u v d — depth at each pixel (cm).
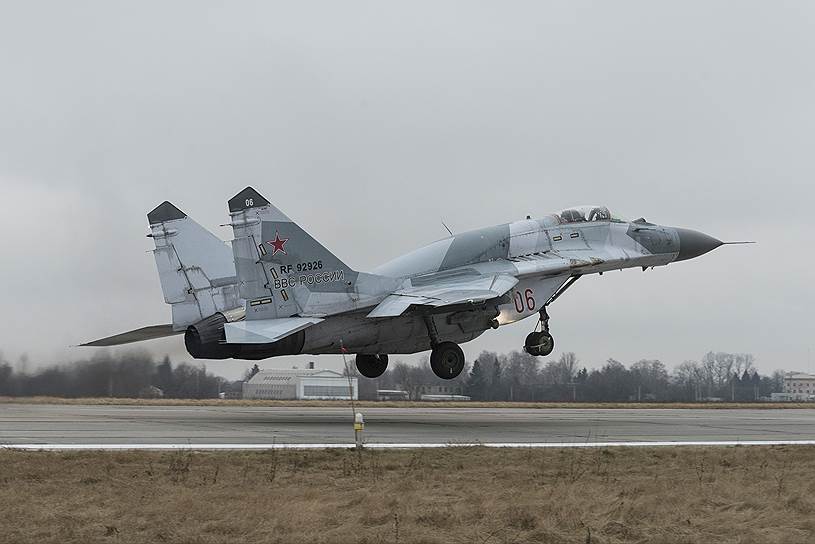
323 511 3362
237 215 7500
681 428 7331
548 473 4409
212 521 3189
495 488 3922
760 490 3941
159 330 8962
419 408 11094
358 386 16562
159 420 7425
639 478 4312
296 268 7706
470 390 18138
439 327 8506
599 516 3338
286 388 15688
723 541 3036
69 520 3206
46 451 4884
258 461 4653
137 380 11156
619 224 9794
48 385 10819
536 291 8994
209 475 4206
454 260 8712
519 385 18050
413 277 8481
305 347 8000
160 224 8956
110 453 4812
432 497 3684
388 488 3888
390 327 8325
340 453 4969
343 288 7919
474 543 2950
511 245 9056
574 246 9412
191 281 8962
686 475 4428
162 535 3002
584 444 5709
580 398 17438
